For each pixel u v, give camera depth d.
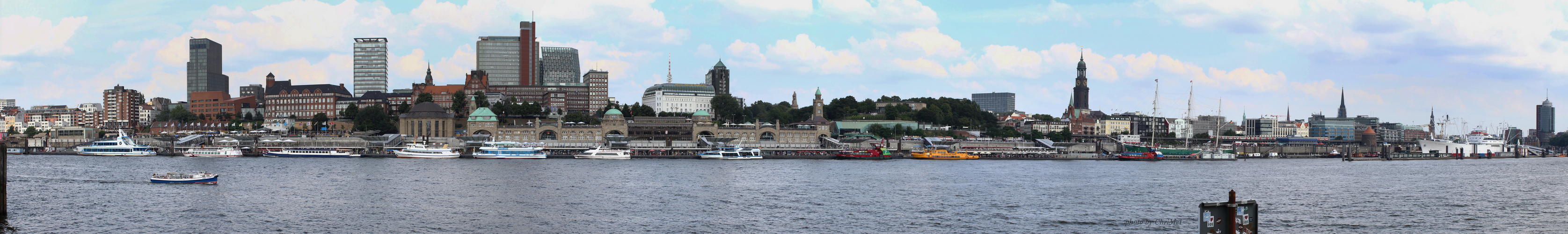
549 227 123.69
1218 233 57.31
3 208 119.12
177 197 153.12
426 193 163.88
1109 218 132.75
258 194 159.62
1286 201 157.75
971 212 139.50
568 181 192.75
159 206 139.75
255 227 120.75
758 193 167.25
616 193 166.25
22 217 127.88
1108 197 163.62
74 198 149.38
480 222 127.38
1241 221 57.81
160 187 169.12
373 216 132.00
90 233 115.88
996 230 121.69
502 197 157.50
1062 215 136.00
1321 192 177.12
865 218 132.88
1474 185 195.88
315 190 168.00
